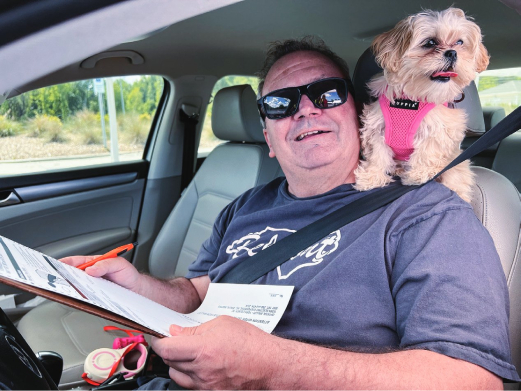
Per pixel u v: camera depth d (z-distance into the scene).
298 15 1.84
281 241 1.31
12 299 2.28
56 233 2.53
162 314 1.04
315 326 1.13
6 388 0.65
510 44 2.08
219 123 2.66
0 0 0.46
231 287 1.27
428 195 1.21
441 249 1.03
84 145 2.61
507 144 2.52
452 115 1.33
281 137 1.42
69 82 2.18
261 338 0.89
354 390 0.86
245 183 2.50
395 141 1.31
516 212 1.27
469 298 0.94
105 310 0.77
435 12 1.37
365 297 1.10
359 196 1.31
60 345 1.82
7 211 2.32
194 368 0.85
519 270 1.22
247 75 2.93
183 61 2.52
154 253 2.76
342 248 1.19
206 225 2.62
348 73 1.55
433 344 0.89
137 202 2.92
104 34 0.48
